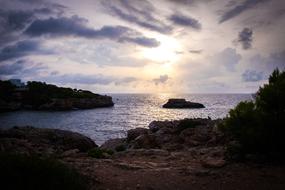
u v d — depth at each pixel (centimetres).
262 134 1088
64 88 16862
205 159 1134
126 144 2269
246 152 1123
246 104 1228
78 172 855
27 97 14912
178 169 1034
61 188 664
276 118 1094
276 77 1275
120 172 990
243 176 924
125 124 6950
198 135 1834
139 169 1038
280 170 961
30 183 637
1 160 659
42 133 2364
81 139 2372
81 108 15162
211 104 17775
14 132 2266
